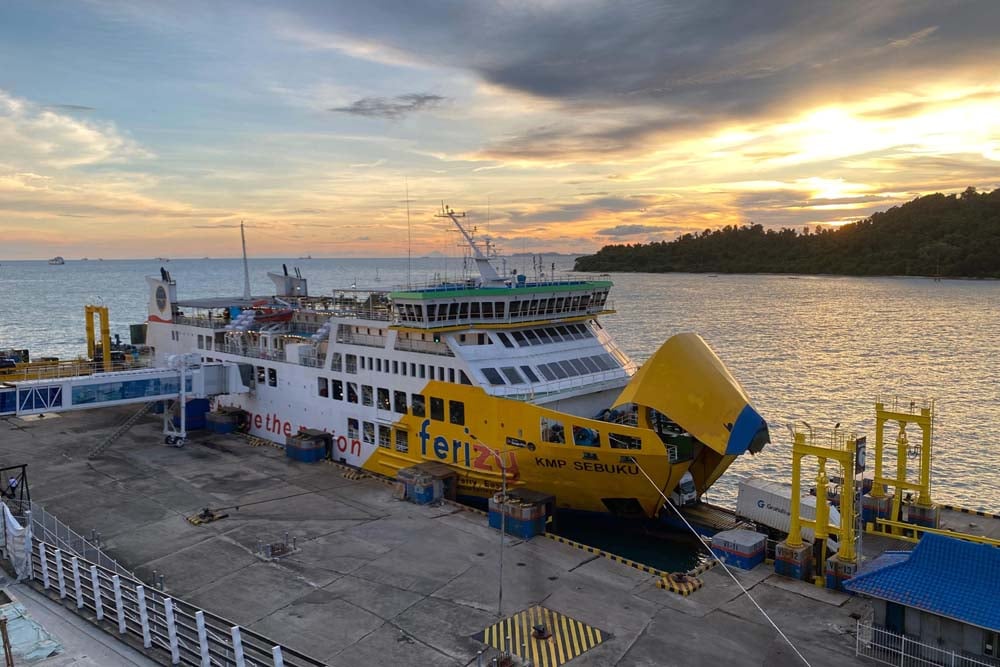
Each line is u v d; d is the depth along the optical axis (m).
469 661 19.25
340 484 35.16
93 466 38.22
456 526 29.33
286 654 19.47
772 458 51.53
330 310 44.84
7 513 23.06
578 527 32.47
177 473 37.00
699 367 28.61
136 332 68.25
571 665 19.03
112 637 18.84
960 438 56.84
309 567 25.36
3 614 19.52
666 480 28.08
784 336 126.31
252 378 45.88
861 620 20.58
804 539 27.16
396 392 35.78
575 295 37.44
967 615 17.94
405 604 22.53
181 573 24.81
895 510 28.81
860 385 80.19
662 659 19.33
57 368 57.00
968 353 104.62
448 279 38.44
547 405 32.28
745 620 21.52
